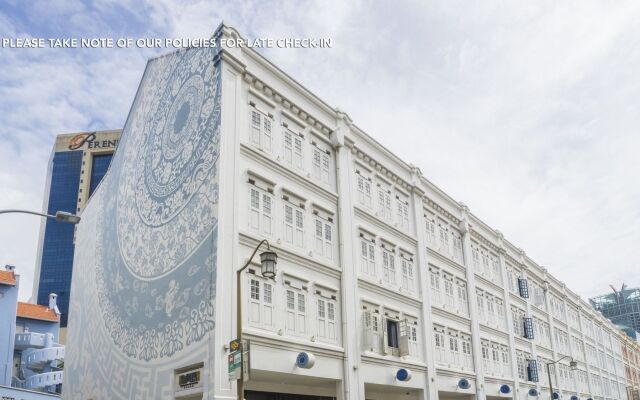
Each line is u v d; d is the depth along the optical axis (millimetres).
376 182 30750
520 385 41875
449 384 32344
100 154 121625
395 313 29078
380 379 26484
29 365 52844
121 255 28844
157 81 29250
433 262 34188
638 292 138750
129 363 25203
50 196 118188
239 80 23312
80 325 33625
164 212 25000
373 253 28719
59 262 112375
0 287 50562
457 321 35281
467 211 40062
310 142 26609
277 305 22125
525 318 45438
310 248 24703
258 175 22875
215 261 20297
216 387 18812
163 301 23328
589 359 62750
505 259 45656
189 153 23969
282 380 23391
